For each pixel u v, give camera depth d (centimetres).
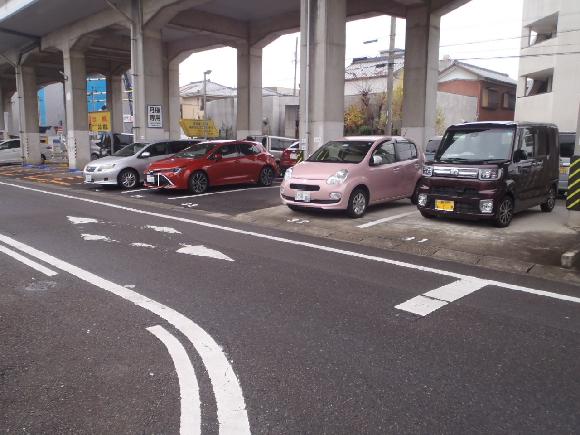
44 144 3259
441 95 3481
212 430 292
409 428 298
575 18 2306
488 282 606
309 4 1400
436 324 463
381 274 631
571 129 2330
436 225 938
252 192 1466
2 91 4262
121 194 1445
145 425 297
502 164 885
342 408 319
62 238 816
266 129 4212
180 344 410
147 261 675
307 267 658
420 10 1834
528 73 2658
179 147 1688
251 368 371
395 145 1138
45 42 2634
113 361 379
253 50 2533
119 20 2080
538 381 359
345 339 426
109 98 3491
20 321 456
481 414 315
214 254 721
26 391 334
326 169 1022
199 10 2269
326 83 1396
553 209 1123
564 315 494
